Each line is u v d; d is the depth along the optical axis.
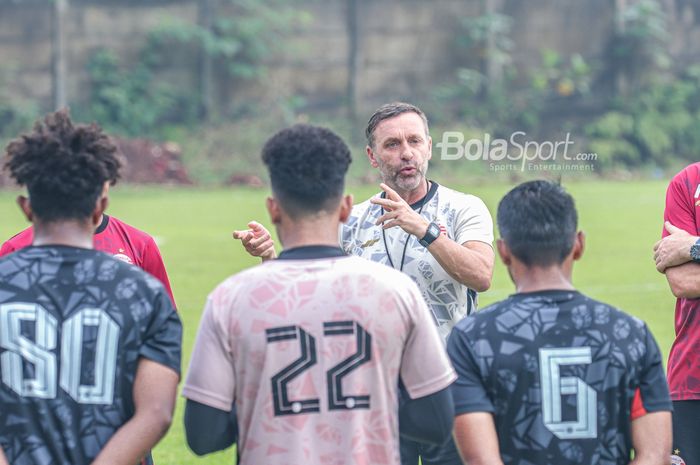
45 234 10.03
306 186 9.81
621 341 9.77
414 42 106.19
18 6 99.94
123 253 13.89
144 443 9.65
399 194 14.48
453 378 9.88
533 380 9.70
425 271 14.05
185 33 101.75
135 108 100.31
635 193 76.69
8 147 10.18
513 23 107.56
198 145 97.50
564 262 10.12
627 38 106.19
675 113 105.06
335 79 105.62
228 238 53.16
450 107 104.12
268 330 9.55
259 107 103.06
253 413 9.62
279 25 103.69
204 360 9.66
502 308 9.98
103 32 102.94
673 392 14.32
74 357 9.63
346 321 9.60
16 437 9.53
